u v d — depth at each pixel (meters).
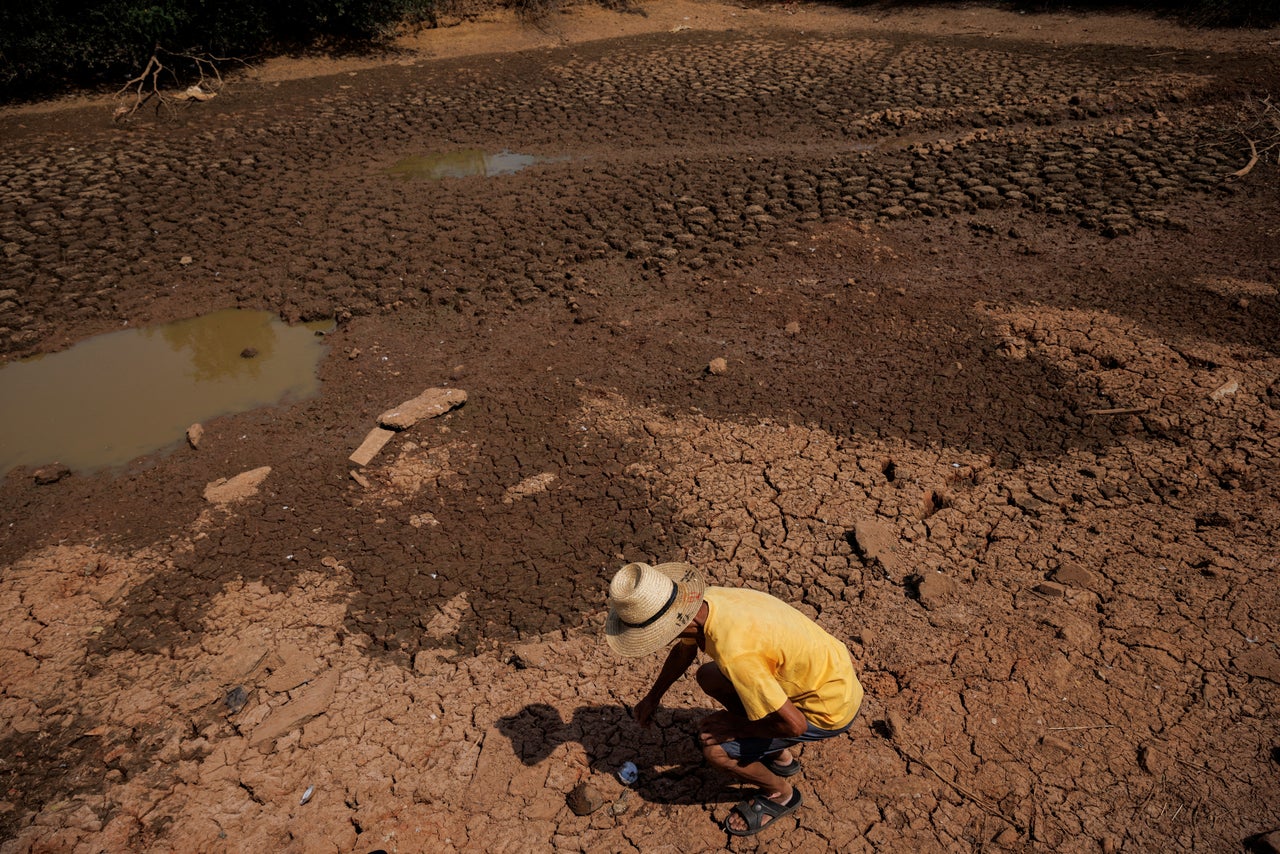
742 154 12.47
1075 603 4.90
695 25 20.19
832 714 3.55
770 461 6.27
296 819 4.09
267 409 7.31
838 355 7.57
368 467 6.49
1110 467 6.01
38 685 4.86
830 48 17.84
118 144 13.88
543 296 8.79
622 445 6.56
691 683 4.62
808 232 9.84
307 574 5.52
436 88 16.39
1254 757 4.01
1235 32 16.52
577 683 4.67
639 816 4.00
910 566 5.26
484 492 6.16
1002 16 19.09
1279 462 5.89
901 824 3.87
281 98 16.05
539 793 4.13
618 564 5.45
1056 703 4.34
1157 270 8.66
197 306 8.98
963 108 13.65
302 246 10.08
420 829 4.01
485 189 11.50
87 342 8.48
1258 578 4.96
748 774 3.75
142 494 6.38
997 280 8.69
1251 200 10.16
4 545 5.96
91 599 5.43
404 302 8.79
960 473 6.07
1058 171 11.14
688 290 8.79
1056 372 7.10
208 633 5.13
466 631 5.04
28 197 11.71
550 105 15.12
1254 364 6.94
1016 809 3.88
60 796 4.28
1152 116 13.12
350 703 4.64
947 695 4.43
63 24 16.22
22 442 7.05
